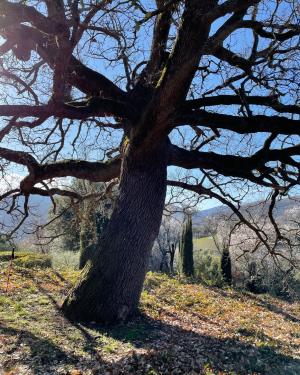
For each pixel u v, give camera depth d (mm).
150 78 11766
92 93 11703
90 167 12242
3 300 11625
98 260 11094
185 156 12234
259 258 27422
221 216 24047
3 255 18938
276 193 13609
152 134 10648
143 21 8312
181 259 29750
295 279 27688
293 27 10016
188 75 9516
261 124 11062
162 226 33469
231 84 12383
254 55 11242
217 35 9156
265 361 8531
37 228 15414
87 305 10766
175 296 18328
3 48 9953
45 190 13711
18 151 11820
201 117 10938
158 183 11312
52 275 16688
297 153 12289
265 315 18984
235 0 8398
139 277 11188
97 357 8391
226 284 26734
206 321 14773
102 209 21141
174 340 10375
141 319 11945
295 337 14430
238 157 12461
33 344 8609
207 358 8492
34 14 8781
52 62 10266
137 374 7219
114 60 12578
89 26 10391
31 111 9781
